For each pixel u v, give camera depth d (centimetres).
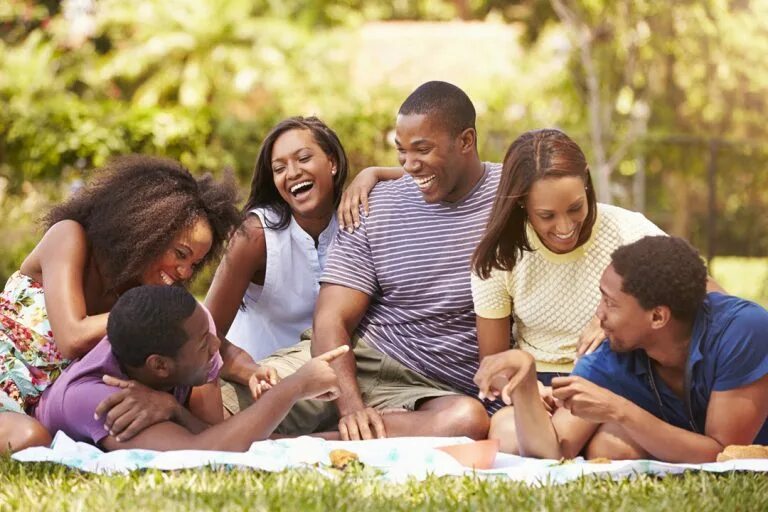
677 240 410
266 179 554
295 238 550
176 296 424
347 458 409
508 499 362
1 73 1655
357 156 1492
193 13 2148
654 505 355
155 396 430
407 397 495
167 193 465
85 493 362
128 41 2170
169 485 371
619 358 434
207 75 2148
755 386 407
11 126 1357
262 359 544
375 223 529
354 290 524
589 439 442
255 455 404
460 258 514
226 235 487
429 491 372
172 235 460
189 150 1427
